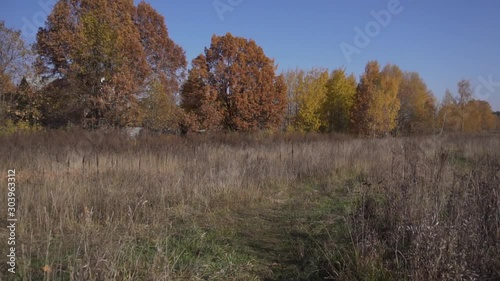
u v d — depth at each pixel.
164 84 27.73
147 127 20.64
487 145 16.91
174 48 31.19
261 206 7.83
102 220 6.04
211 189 8.07
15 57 16.70
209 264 4.47
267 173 10.22
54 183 7.18
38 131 16.17
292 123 35.50
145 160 10.60
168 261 4.10
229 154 12.20
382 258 4.25
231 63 27.31
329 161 11.89
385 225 5.05
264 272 4.44
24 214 5.66
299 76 34.31
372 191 7.03
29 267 4.05
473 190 5.04
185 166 10.23
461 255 3.74
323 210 7.32
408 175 5.82
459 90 31.86
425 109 40.34
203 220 6.62
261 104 28.09
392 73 42.47
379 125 31.23
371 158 12.46
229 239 5.58
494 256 4.02
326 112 35.94
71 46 19.73
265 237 5.78
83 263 3.83
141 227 5.76
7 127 16.69
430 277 3.55
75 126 18.17
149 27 28.98
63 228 5.52
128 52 21.22
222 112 26.36
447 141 20.02
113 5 22.05
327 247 4.86
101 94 19.88
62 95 20.00
